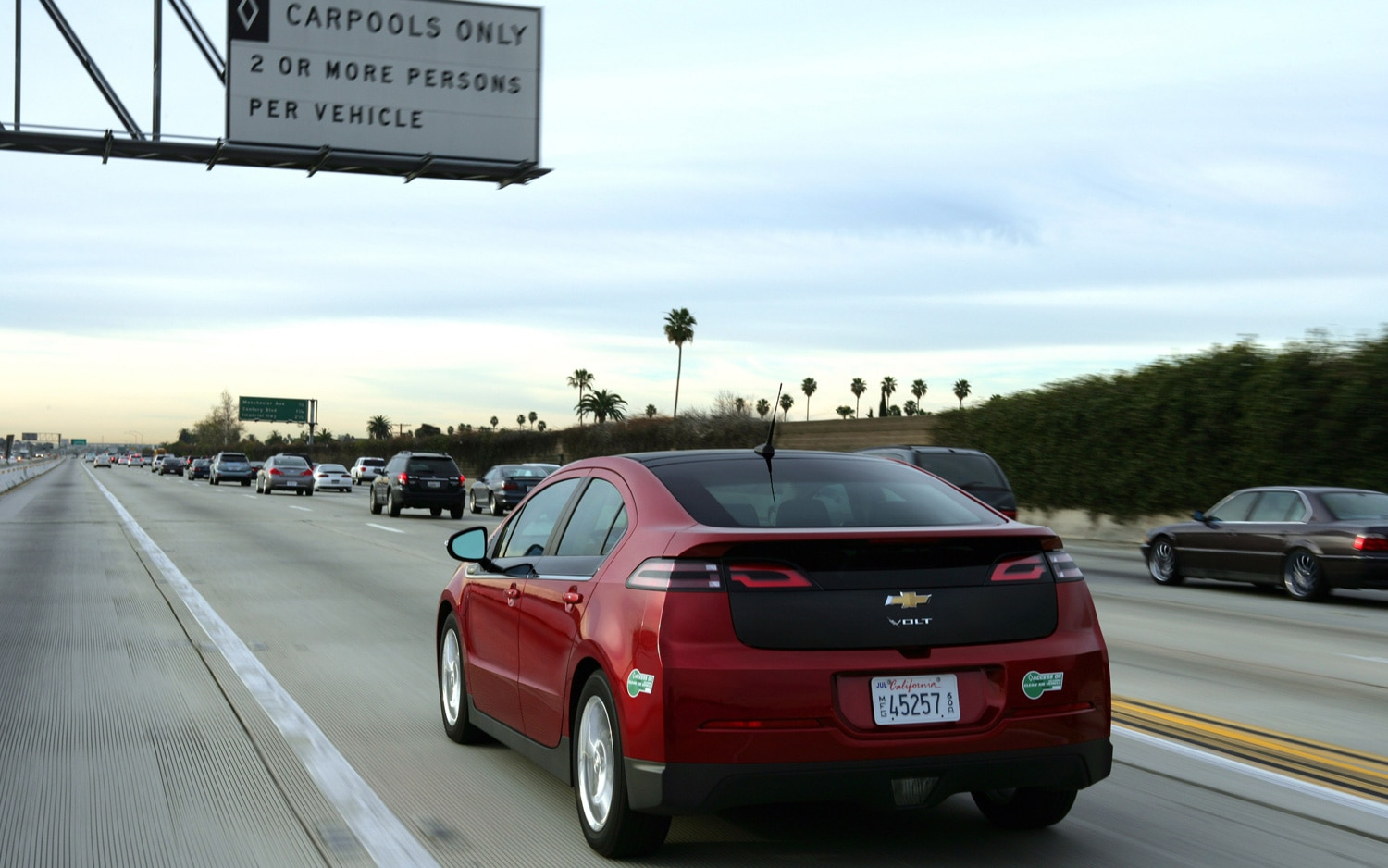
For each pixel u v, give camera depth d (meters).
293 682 8.32
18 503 38.34
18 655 9.45
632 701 4.28
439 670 6.96
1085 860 4.65
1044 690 4.40
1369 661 9.88
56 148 24.78
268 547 20.77
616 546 4.82
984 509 5.07
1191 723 7.21
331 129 25.95
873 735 4.20
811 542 4.27
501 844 4.80
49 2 23.84
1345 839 4.90
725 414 53.53
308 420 127.62
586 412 103.50
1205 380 24.69
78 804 5.35
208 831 4.96
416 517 32.03
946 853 4.73
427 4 26.62
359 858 4.62
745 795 4.13
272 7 25.58
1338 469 21.59
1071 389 29.05
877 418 58.09
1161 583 17.17
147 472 104.94
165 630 10.86
